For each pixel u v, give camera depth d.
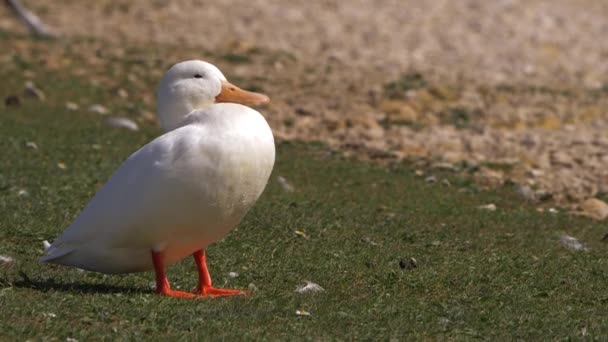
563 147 20.69
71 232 9.84
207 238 9.91
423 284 10.86
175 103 10.15
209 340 8.60
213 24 32.41
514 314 9.87
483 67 29.19
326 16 34.38
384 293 10.45
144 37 30.30
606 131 22.67
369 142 20.56
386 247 12.43
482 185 17.53
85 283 10.42
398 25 33.88
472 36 33.03
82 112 21.70
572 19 36.34
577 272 11.67
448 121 22.91
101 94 23.64
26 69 25.38
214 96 10.23
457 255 12.24
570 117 23.83
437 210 14.88
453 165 18.88
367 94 24.84
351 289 10.58
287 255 11.80
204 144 9.48
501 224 14.30
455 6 36.97
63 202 13.74
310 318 9.41
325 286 10.66
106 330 8.76
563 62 30.61
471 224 14.15
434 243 12.80
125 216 9.58
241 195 9.73
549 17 36.25
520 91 26.03
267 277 10.93
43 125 19.59
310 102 24.06
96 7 33.75
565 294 10.80
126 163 9.70
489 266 11.73
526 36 33.44
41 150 17.17
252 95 10.30
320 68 27.59
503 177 18.17
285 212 13.78
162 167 9.45
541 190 17.33
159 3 34.41
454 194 16.36
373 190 16.17
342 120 22.33
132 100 23.47
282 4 35.59
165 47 28.86
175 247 9.89
